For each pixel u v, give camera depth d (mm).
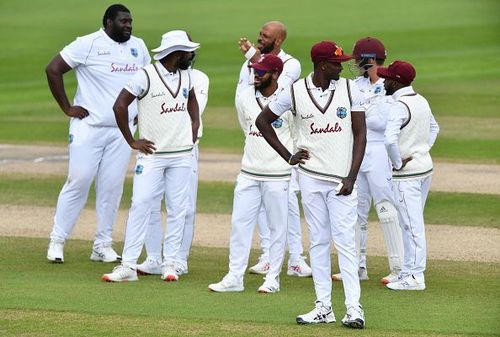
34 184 56656
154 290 34750
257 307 32312
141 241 36375
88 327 29469
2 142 72438
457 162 64312
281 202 34219
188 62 36188
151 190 36188
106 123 39875
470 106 87375
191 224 37781
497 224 47469
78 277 36750
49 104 91000
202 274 37812
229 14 149375
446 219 48594
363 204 36750
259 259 39125
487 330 29516
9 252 41000
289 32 133625
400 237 36125
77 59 39812
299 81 29547
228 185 56812
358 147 29281
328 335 28766
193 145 37062
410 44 127375
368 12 151375
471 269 38688
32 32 134625
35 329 29188
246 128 34406
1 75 109000
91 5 156125
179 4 157500
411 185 35125
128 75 40250
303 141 29641
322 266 30062
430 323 30328
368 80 36438
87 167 39719
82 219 48750
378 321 30516
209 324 29969
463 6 157000
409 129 34938
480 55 119312
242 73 37594
